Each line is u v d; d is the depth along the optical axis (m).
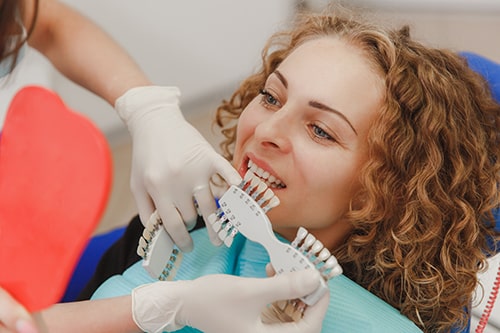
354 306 0.96
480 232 1.13
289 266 0.81
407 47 1.05
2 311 0.57
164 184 0.99
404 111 1.00
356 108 0.95
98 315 0.87
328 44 1.00
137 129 1.11
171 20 2.31
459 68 1.11
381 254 1.04
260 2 2.34
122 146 2.44
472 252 1.08
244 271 1.02
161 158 1.02
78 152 0.52
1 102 1.82
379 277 1.06
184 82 2.47
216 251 1.06
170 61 2.40
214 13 2.35
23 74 1.92
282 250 0.82
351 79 0.96
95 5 2.19
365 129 0.97
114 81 1.24
